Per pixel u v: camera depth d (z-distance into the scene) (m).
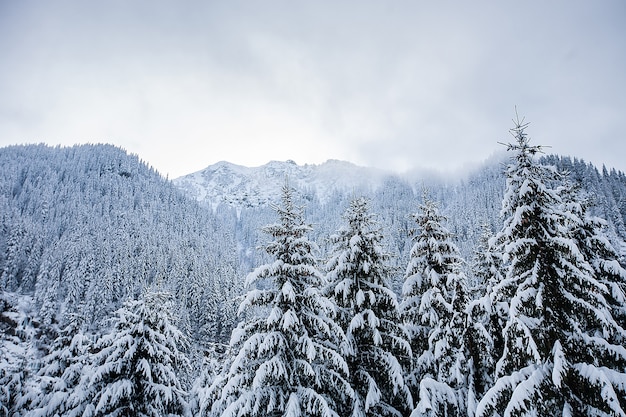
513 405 8.79
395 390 13.48
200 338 71.00
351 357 14.70
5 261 88.31
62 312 74.56
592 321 9.59
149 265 94.25
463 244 98.94
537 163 10.54
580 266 9.66
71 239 104.94
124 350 15.94
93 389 15.11
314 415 12.27
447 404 12.77
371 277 15.89
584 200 13.53
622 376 8.56
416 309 16.23
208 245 139.00
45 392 18.52
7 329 68.00
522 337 9.74
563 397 9.23
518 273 10.89
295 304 13.73
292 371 12.87
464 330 13.83
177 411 16.34
